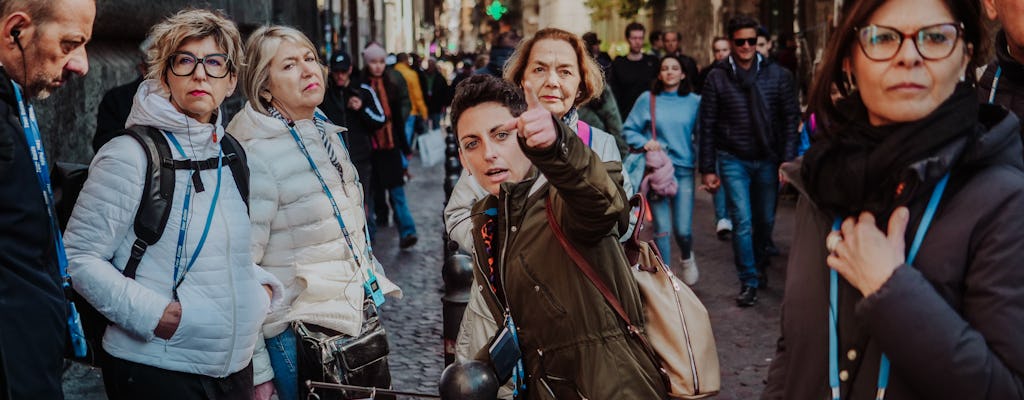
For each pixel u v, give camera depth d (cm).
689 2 2228
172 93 320
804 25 1688
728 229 949
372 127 934
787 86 754
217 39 322
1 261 251
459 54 5709
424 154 1006
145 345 312
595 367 253
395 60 2152
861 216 185
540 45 399
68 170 319
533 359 263
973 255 179
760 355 607
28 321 253
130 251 311
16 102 262
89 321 315
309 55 388
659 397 260
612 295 254
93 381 507
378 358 396
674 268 873
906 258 183
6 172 250
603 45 2738
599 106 666
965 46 185
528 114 221
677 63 741
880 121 189
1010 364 173
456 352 335
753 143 744
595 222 239
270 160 374
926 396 180
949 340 173
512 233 262
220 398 325
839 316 196
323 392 382
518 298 262
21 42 271
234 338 321
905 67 180
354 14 3036
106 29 684
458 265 397
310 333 380
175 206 313
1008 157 182
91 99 630
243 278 325
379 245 1032
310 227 380
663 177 713
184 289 313
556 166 225
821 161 193
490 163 271
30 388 253
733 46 745
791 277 208
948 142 178
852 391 194
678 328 263
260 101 386
